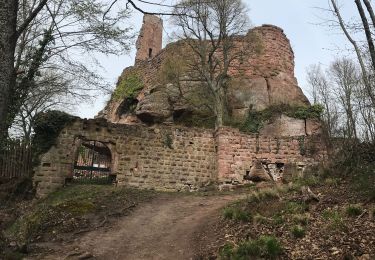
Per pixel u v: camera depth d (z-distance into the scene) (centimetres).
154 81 2825
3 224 1265
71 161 1691
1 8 664
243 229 931
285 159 1905
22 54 1468
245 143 1923
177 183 1816
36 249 916
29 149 1661
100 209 1246
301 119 2278
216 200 1472
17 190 1575
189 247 934
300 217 889
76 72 1656
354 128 1377
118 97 3031
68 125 1722
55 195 1562
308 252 742
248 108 2455
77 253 884
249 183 1862
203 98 2420
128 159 1775
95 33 1095
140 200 1421
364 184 986
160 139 1845
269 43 2730
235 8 2314
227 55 2555
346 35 1077
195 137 1906
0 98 652
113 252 920
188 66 2436
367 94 1254
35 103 2120
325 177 1213
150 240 1005
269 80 2605
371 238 735
